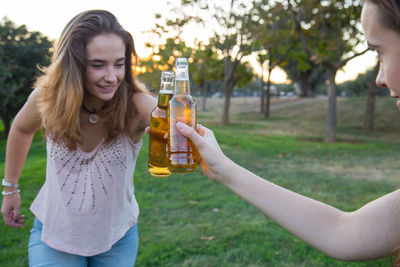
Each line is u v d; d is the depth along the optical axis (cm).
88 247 173
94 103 165
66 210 169
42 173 620
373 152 994
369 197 522
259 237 368
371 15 73
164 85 142
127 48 166
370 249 89
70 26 152
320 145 1112
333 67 1209
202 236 372
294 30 1288
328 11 1136
